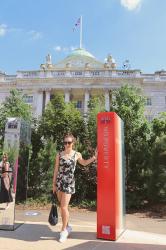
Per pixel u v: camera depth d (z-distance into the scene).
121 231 7.32
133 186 15.42
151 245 6.39
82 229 7.78
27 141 8.51
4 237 6.74
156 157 14.55
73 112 18.45
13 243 6.27
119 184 7.25
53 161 16.47
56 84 52.50
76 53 59.84
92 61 58.12
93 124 17.33
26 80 52.62
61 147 17.42
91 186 16.22
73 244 6.32
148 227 10.43
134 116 16.59
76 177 16.06
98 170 7.02
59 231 7.43
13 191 7.59
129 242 6.59
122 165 7.66
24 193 8.56
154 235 7.49
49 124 17.84
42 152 16.69
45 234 7.09
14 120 7.91
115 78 50.72
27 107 20.12
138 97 17.53
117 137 7.21
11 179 7.67
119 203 7.18
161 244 6.51
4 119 18.17
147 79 51.47
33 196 16.22
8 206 7.54
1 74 54.03
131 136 16.28
